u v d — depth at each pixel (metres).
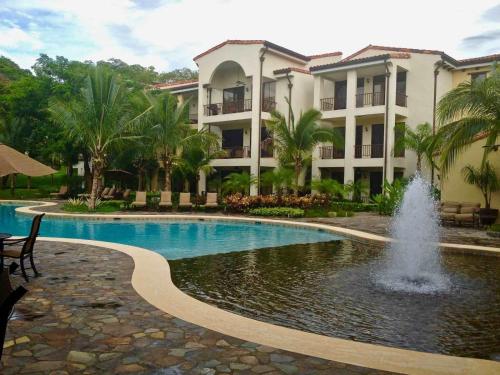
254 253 11.15
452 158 14.98
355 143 26.72
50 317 5.05
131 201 24.77
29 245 7.12
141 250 10.05
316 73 26.47
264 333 4.62
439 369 3.78
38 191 35.94
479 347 4.78
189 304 5.67
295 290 7.20
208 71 29.45
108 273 7.55
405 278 8.19
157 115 23.86
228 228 17.20
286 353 4.07
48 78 31.86
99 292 6.23
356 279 8.05
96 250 10.00
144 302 5.73
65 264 8.34
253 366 3.77
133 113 23.73
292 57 28.91
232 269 8.95
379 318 5.74
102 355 3.96
